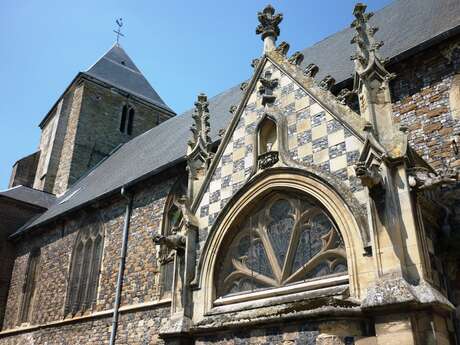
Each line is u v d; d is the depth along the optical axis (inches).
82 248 878.4
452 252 331.3
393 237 283.9
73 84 1534.2
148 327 642.8
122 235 775.1
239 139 424.8
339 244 327.6
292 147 378.0
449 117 440.8
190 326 374.9
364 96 345.1
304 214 355.9
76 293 834.2
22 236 1099.9
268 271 365.4
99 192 909.2
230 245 397.1
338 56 701.3
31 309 967.0
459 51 457.4
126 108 1551.4
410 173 302.5
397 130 317.1
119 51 1793.8
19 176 1518.2
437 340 253.0
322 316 289.4
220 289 386.0
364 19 382.9
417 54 484.7
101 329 724.7
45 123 1670.8
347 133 344.2
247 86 441.7
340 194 325.4
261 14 473.4
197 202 433.1
